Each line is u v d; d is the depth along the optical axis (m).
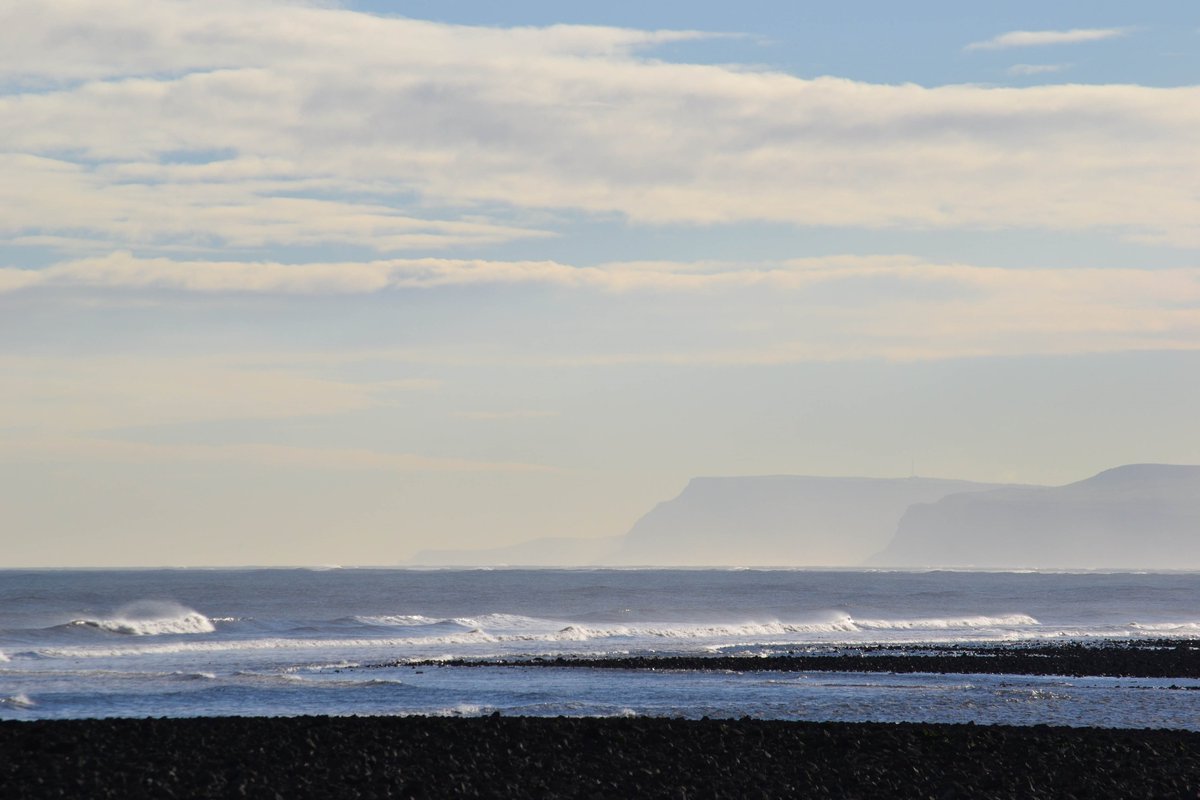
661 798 90.81
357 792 89.75
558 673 190.75
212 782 91.50
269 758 101.38
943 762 105.94
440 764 100.25
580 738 113.12
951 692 164.50
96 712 140.00
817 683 177.00
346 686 166.38
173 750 103.94
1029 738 117.31
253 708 143.62
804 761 105.44
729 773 99.81
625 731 117.25
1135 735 122.56
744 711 143.62
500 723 120.19
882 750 110.56
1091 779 99.88
